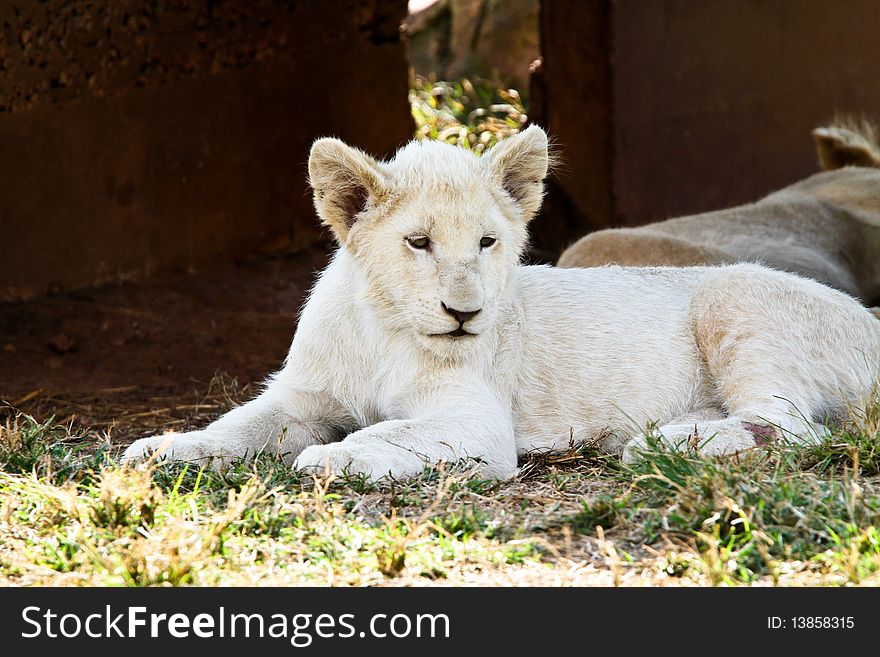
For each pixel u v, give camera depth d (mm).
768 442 7879
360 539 6375
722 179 17000
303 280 16047
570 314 9023
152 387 12125
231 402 10844
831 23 16719
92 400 11562
